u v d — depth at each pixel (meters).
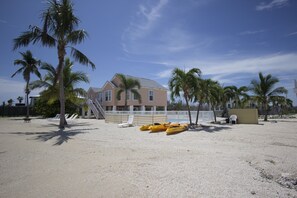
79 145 8.91
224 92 28.06
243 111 22.09
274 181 4.61
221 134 12.45
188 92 17.36
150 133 13.21
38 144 9.21
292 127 16.98
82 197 3.71
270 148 8.04
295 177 4.79
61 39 16.34
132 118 19.70
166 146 8.54
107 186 4.20
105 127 17.52
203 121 24.14
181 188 4.06
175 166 5.53
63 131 14.38
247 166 5.54
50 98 21.38
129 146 8.59
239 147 8.27
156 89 36.66
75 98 22.55
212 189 4.02
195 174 4.88
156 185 4.23
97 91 37.72
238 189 4.03
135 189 4.04
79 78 21.52
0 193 3.90
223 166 5.51
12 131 14.35
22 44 15.45
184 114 24.00
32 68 28.02
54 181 4.52
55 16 15.41
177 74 16.98
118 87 33.19
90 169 5.36
